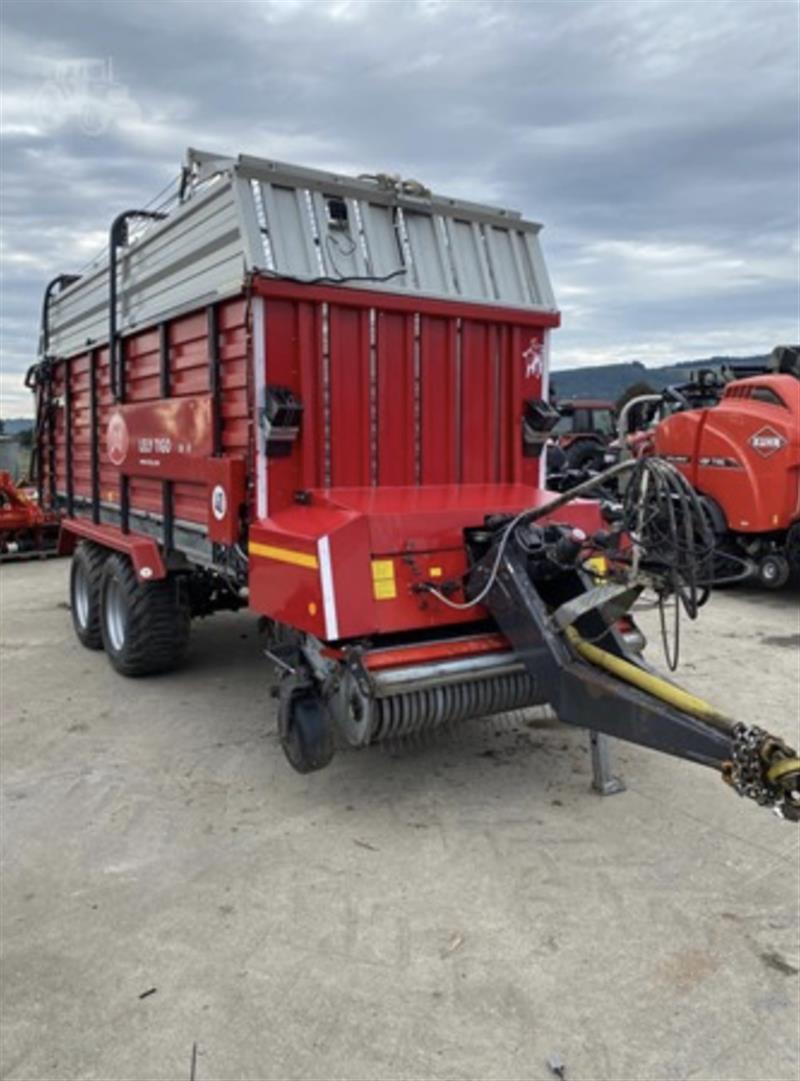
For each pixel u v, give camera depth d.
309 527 3.42
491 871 3.10
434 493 4.05
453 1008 2.38
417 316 4.13
